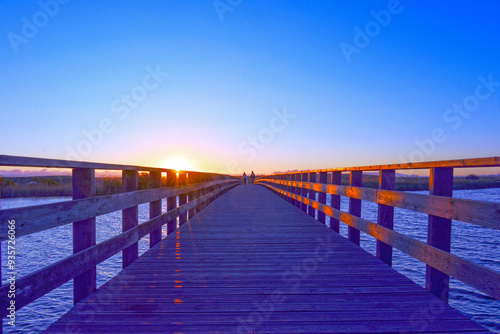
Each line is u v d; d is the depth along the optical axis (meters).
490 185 78.75
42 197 23.92
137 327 2.35
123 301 2.81
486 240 14.49
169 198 5.84
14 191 22.66
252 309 2.67
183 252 4.55
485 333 2.27
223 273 3.61
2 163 1.87
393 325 2.40
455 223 19.73
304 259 4.19
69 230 16.00
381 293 3.01
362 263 4.00
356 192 4.81
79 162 2.67
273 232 6.03
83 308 2.66
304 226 6.70
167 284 3.24
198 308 2.68
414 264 10.70
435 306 2.73
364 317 2.53
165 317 2.51
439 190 2.87
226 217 8.03
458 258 2.46
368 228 4.36
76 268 2.62
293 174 11.04
